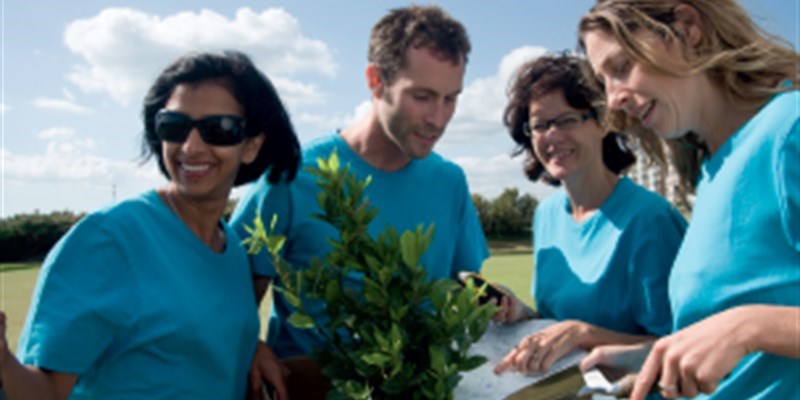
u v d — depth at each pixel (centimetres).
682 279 184
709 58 173
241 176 226
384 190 260
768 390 168
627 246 239
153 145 211
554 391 185
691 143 216
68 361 172
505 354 207
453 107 242
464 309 163
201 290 199
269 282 258
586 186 263
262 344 226
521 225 6369
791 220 155
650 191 248
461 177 288
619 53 180
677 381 147
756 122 170
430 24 228
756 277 163
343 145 262
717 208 174
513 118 279
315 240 248
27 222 4800
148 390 185
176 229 202
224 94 198
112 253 184
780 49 176
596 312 246
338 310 174
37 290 180
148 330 185
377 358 152
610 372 181
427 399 160
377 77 247
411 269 167
